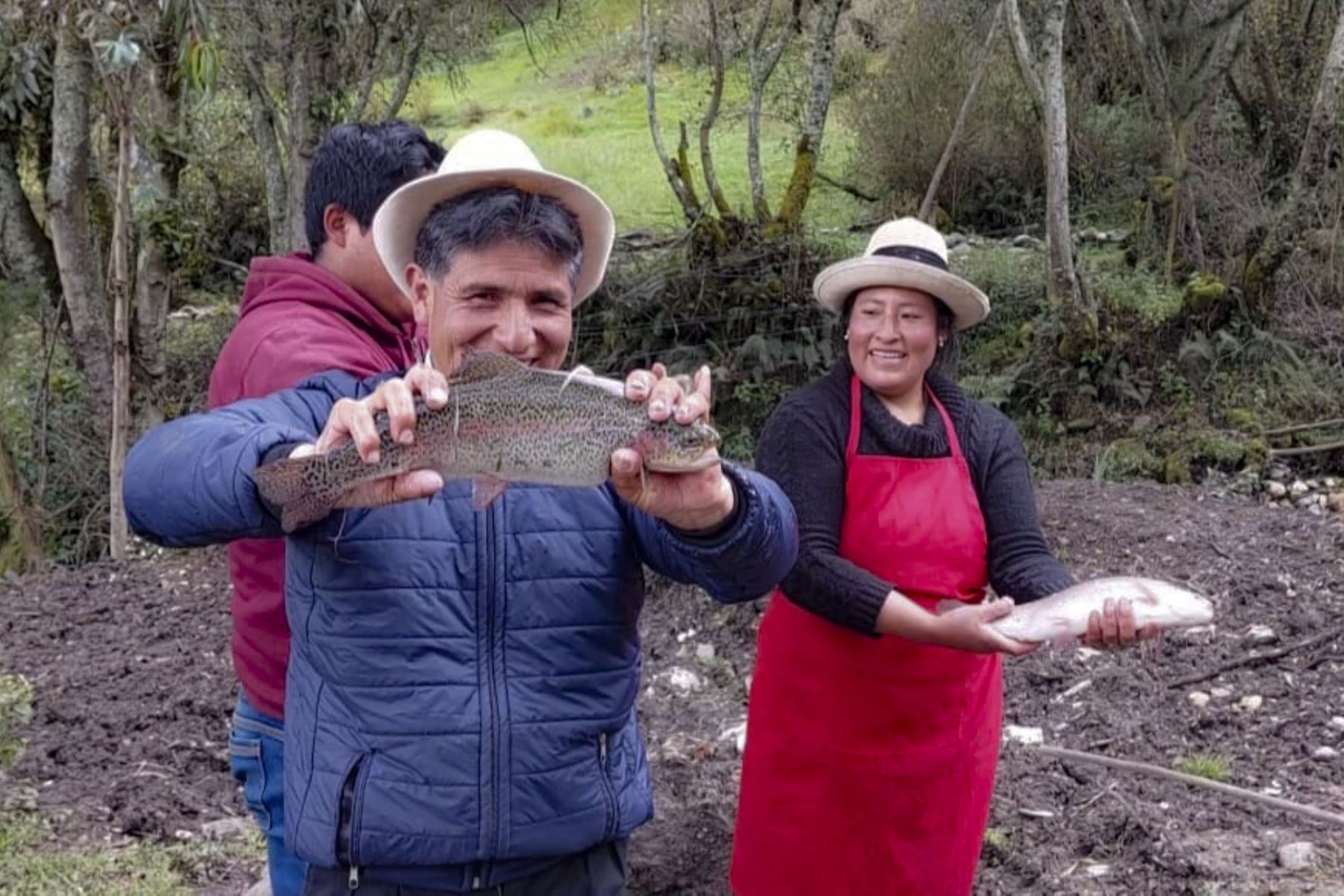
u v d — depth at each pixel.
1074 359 11.09
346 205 3.18
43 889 4.49
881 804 3.50
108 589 7.85
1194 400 11.07
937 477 3.46
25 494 10.56
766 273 11.10
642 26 13.90
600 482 2.15
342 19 10.53
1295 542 7.79
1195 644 6.47
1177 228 12.68
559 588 2.35
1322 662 6.24
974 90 12.02
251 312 3.15
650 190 15.77
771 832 3.62
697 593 7.27
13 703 5.16
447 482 2.34
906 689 3.45
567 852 2.37
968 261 12.97
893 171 15.94
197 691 6.26
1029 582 3.42
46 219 12.10
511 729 2.30
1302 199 11.50
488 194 2.30
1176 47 12.70
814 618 3.49
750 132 11.98
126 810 5.12
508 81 20.44
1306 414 10.90
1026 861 4.62
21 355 11.57
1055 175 10.96
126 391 9.58
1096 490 9.05
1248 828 4.77
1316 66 13.98
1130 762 5.34
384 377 2.62
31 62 10.28
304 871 3.04
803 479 3.40
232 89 12.82
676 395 2.14
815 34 14.05
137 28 8.90
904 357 3.46
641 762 2.55
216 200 14.33
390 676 2.30
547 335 2.34
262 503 2.19
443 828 2.29
